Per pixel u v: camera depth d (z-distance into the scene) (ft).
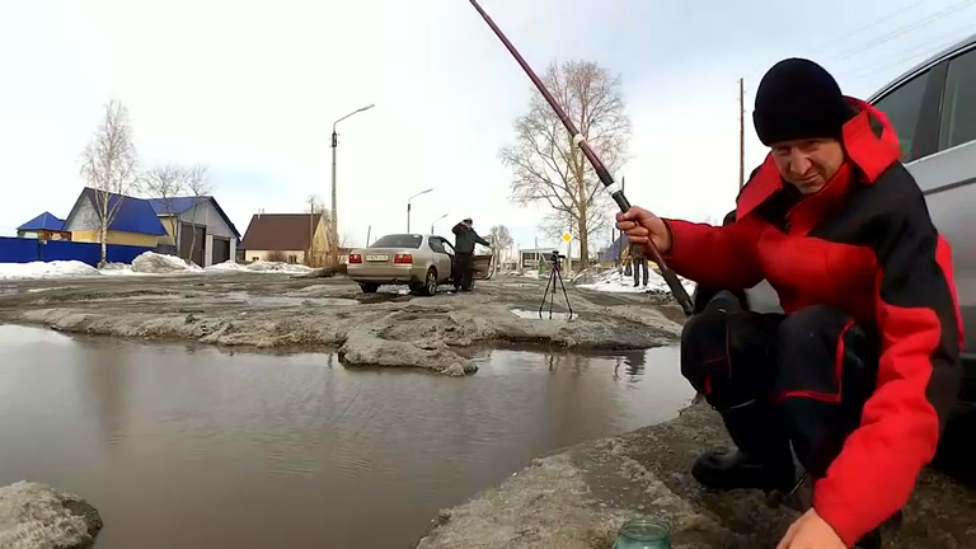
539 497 7.94
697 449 9.81
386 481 9.16
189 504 8.30
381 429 11.65
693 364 6.82
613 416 12.79
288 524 7.75
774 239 6.22
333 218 90.94
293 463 9.85
